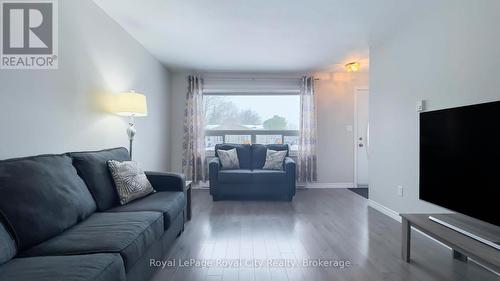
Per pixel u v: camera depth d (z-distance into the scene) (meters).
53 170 1.68
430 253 2.30
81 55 2.40
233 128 5.39
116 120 3.04
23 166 1.50
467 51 2.21
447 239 1.76
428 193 2.18
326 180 5.31
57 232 1.50
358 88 5.32
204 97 5.33
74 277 1.06
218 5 2.60
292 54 4.11
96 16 2.61
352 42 3.60
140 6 2.63
